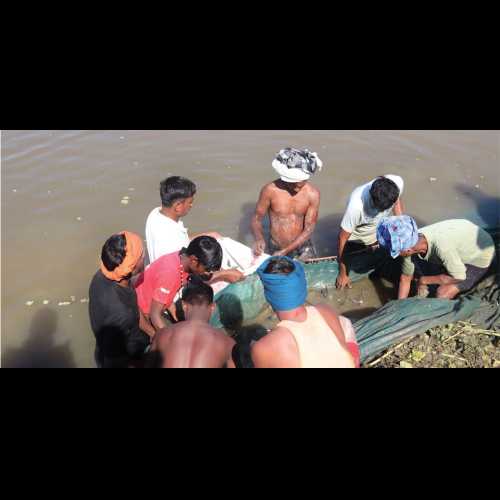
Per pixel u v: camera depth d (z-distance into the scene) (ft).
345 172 23.93
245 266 16.62
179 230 14.56
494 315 15.24
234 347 11.86
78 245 19.48
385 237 14.35
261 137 27.12
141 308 13.91
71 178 23.45
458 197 22.13
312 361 9.86
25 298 17.12
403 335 14.74
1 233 19.89
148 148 26.09
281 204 17.51
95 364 14.96
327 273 17.65
